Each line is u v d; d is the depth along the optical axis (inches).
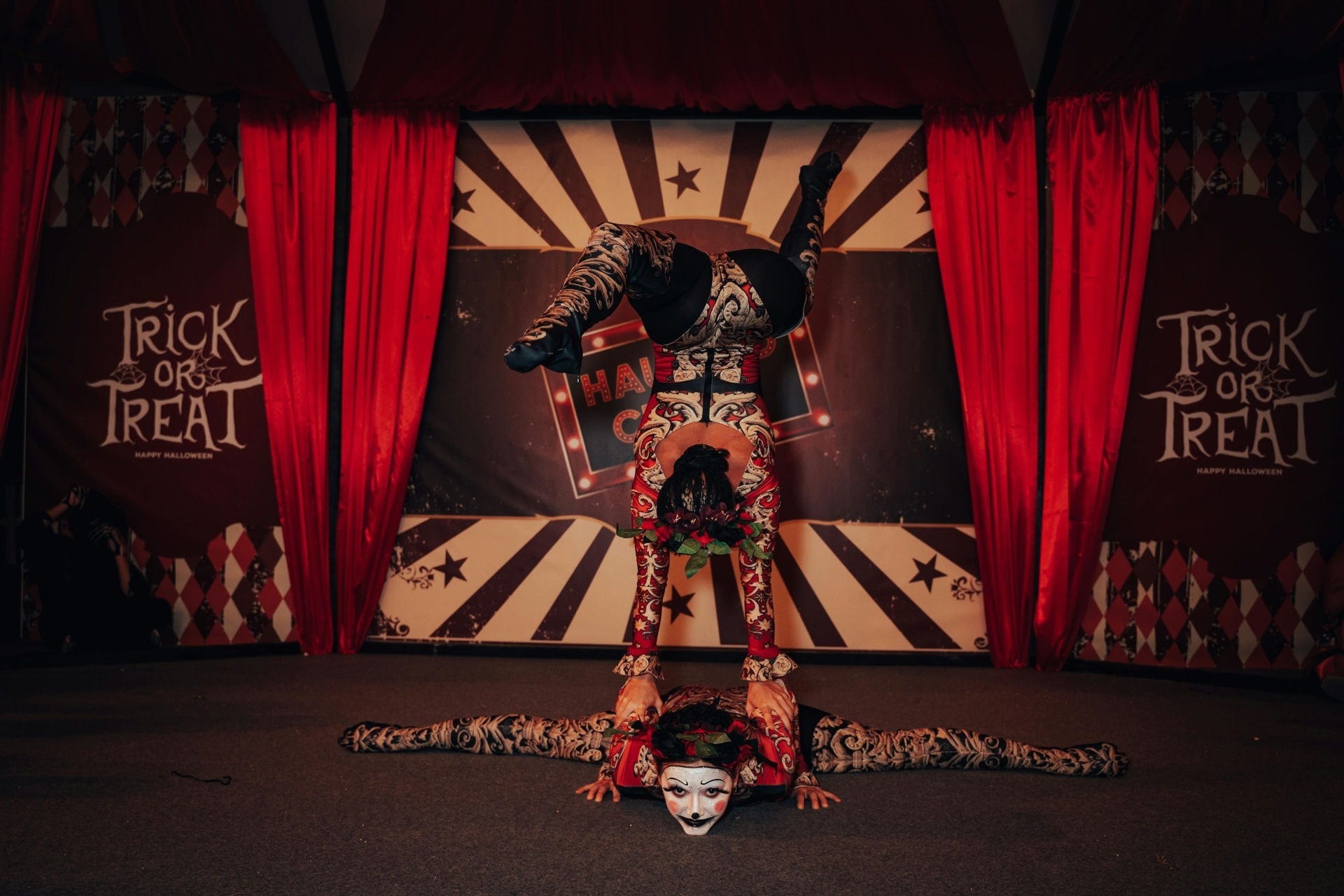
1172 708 163.2
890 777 124.1
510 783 119.6
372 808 110.0
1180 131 196.7
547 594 205.2
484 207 208.8
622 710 111.2
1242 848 99.8
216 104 206.7
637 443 110.9
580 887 89.1
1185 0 179.3
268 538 204.5
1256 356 193.9
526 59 197.6
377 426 200.1
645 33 194.7
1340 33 170.1
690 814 99.7
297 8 197.8
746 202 207.3
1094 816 109.3
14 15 177.5
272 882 89.4
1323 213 194.5
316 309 200.8
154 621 198.5
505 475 206.5
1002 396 195.6
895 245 205.0
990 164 197.9
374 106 203.8
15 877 89.7
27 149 188.4
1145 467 195.2
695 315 101.4
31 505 203.5
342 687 171.6
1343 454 192.2
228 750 132.1
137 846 97.9
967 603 202.1
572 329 84.4
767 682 113.1
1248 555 193.0
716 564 202.8
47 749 131.4
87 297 205.0
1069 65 191.8
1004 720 153.9
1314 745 140.3
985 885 90.4
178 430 204.4
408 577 206.4
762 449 108.3
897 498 203.3
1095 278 191.6
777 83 196.1
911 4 191.0
